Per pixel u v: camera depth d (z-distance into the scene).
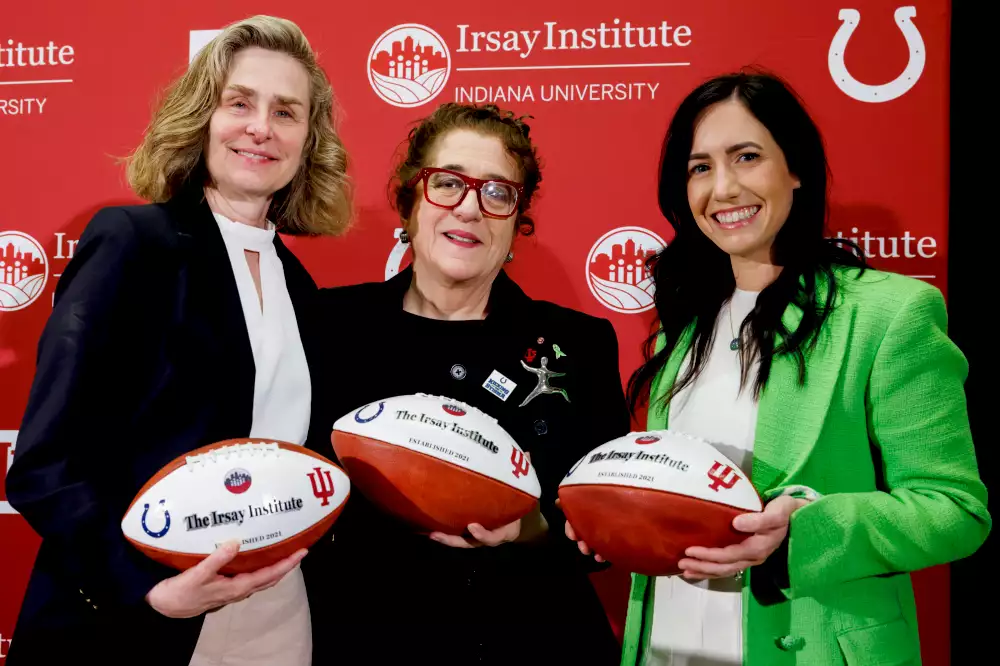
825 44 1.89
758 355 1.40
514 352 1.59
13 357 2.04
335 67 2.01
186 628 1.32
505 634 1.47
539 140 1.96
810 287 1.38
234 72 1.48
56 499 1.18
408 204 1.62
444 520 1.32
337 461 1.53
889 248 1.87
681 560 1.24
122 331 1.31
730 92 1.43
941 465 1.26
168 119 1.48
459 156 1.54
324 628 1.51
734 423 1.41
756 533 1.20
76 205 2.04
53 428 1.20
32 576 1.34
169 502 1.15
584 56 1.95
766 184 1.40
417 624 1.46
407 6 1.99
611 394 1.64
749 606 1.30
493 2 1.97
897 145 1.87
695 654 1.37
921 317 1.29
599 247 1.95
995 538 1.87
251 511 1.16
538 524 1.52
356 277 2.01
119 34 2.04
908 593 1.37
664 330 1.59
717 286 1.53
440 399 1.39
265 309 1.50
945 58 1.86
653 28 1.93
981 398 1.88
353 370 1.56
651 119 1.93
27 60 2.05
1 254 2.05
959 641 1.88
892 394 1.29
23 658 1.29
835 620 1.28
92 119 2.04
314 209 1.68
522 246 1.97
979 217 1.88
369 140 2.00
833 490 1.33
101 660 1.29
